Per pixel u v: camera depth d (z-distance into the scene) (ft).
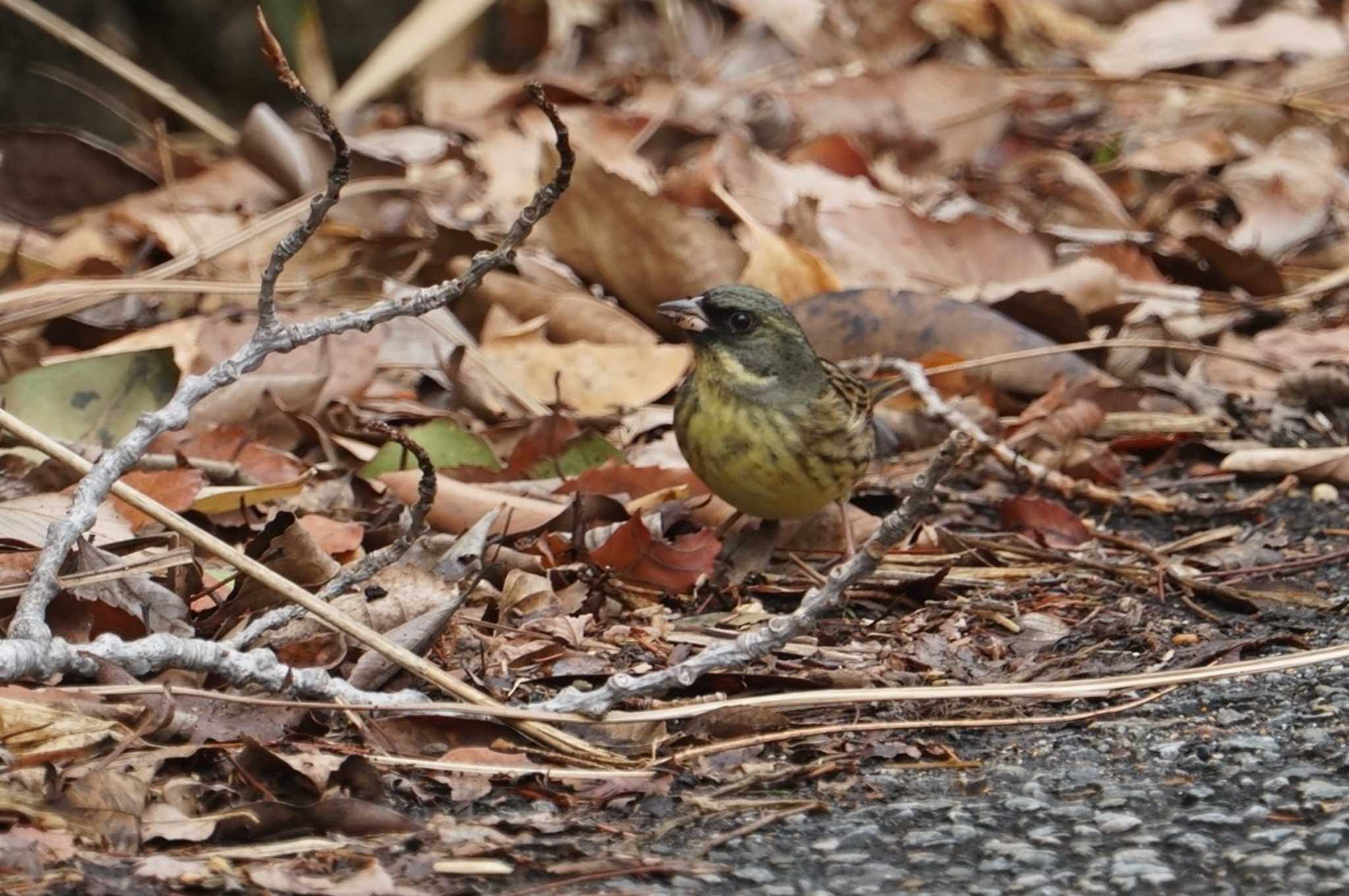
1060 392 39.68
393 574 25.99
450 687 23.03
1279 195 53.67
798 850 20.49
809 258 42.50
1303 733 24.03
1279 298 49.29
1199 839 20.83
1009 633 28.89
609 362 40.29
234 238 43.27
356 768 21.06
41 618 21.94
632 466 33.58
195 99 61.82
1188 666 26.96
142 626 24.32
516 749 22.76
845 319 40.57
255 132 47.83
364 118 60.54
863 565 23.72
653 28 70.18
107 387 33.58
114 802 19.86
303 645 24.63
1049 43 71.67
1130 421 41.09
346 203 46.03
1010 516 34.55
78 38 51.72
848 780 22.74
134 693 21.61
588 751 22.84
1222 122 62.44
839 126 59.00
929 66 60.23
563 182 23.80
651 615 29.12
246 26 61.98
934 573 32.14
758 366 32.45
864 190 51.34
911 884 19.61
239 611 25.44
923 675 26.17
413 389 41.04
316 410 36.73
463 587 28.09
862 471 33.50
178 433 33.60
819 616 24.32
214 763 21.65
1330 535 34.55
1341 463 37.55
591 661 26.43
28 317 39.27
